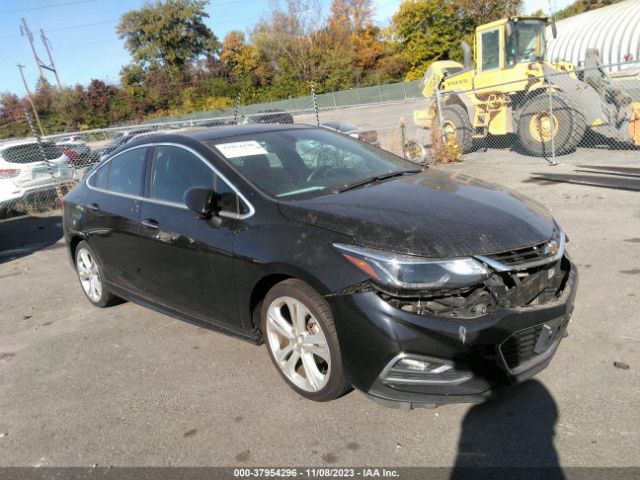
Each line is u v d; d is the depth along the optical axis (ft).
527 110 36.91
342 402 10.48
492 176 32.27
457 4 153.48
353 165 13.15
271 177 11.78
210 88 178.29
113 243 15.12
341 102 145.18
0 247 30.19
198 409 10.87
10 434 10.81
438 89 41.91
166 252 12.98
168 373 12.57
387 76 163.53
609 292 14.17
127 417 10.91
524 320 8.98
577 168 31.68
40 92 182.91
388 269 8.82
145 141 14.73
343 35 176.65
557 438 8.80
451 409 9.89
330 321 9.65
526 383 10.42
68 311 17.94
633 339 11.62
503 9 152.35
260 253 10.41
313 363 10.36
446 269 8.71
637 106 32.89
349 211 10.07
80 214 16.56
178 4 190.60
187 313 13.25
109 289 16.53
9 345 15.56
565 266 10.58
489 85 37.91
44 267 24.58
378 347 8.83
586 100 35.09
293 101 147.13
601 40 56.85
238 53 183.73
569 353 11.35
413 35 158.92
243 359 12.83
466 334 8.55
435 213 9.89
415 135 44.55
